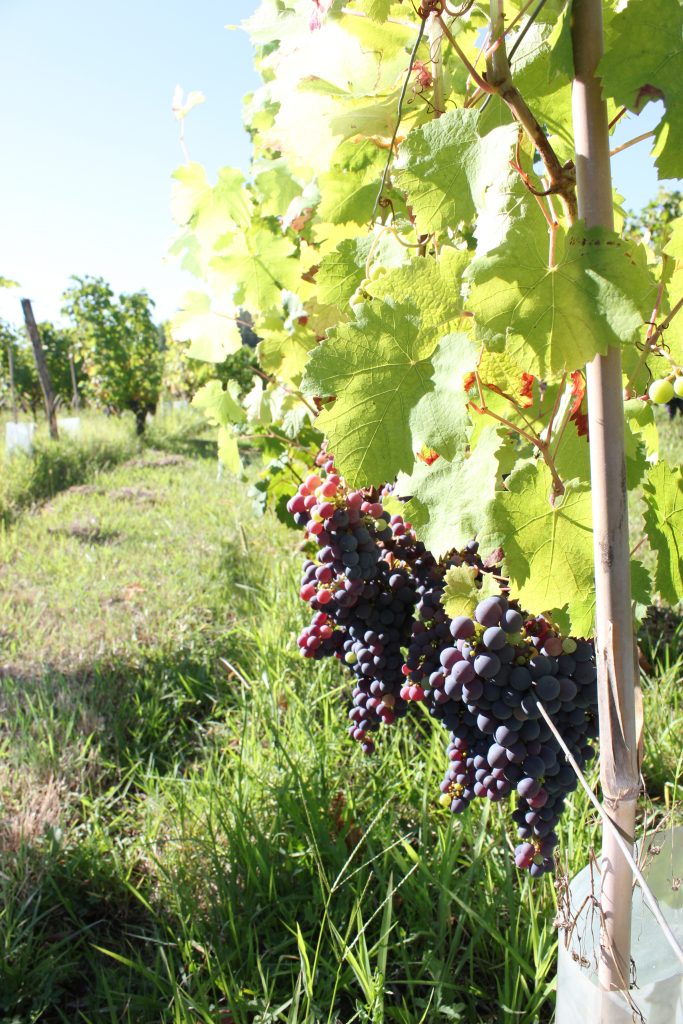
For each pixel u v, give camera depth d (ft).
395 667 5.99
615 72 3.01
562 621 4.37
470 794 5.33
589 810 8.39
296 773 8.95
